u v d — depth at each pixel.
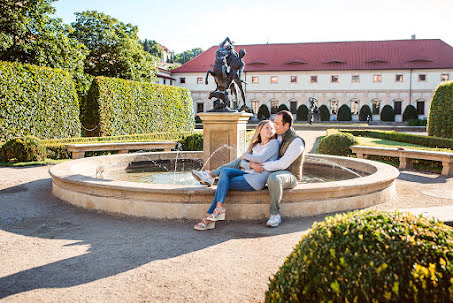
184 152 10.00
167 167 9.59
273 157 4.32
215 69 7.00
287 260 2.03
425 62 44.81
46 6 19.06
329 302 1.59
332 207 4.73
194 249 3.46
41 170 9.05
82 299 2.50
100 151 13.19
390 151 10.34
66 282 2.77
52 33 19.69
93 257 3.27
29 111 14.37
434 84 44.34
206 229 4.05
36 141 10.52
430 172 9.15
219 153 6.80
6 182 7.22
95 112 18.67
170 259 3.22
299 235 3.87
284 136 4.40
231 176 4.31
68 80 16.09
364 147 11.27
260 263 3.14
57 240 3.73
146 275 2.89
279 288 1.89
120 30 28.16
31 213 4.80
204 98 49.28
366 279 1.58
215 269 3.01
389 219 1.90
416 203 5.39
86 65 27.55
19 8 18.25
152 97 22.67
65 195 5.39
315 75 47.03
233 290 2.65
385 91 45.69
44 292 2.60
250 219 4.41
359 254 1.69
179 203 4.39
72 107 16.30
